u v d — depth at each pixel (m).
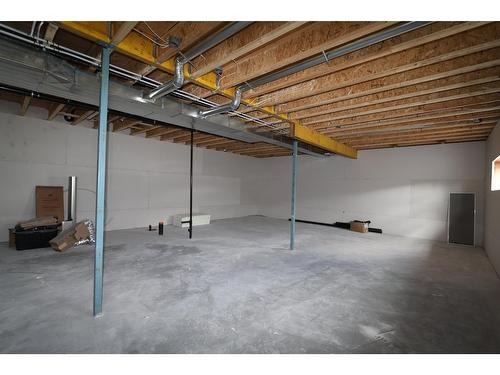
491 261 4.38
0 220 5.01
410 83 2.93
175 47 2.36
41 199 5.34
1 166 5.04
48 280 3.11
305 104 3.76
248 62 2.89
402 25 1.97
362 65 2.83
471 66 2.53
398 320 2.38
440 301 2.80
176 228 7.17
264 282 3.23
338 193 8.34
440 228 6.44
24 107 4.75
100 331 2.08
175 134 6.94
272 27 2.12
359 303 2.71
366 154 7.77
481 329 2.25
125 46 2.38
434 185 6.58
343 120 4.74
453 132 5.30
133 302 2.60
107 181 6.51
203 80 3.03
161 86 3.05
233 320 2.30
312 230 7.39
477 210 5.96
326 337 2.08
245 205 10.48
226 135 5.46
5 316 2.26
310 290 3.02
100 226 2.33
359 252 4.91
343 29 2.14
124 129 6.69
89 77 2.92
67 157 5.85
